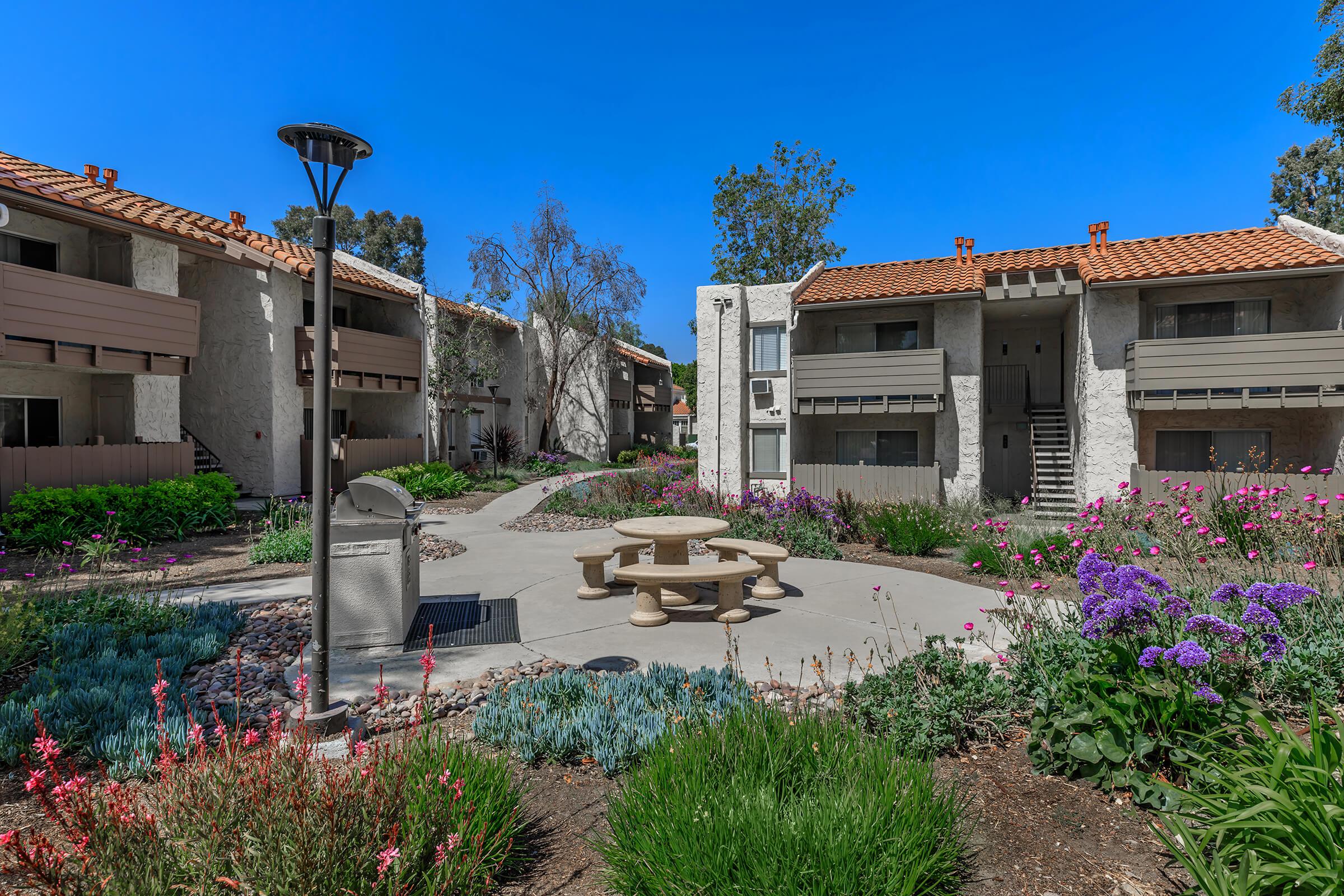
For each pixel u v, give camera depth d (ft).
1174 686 10.98
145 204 52.75
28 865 7.01
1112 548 26.71
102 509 37.86
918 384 51.21
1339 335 40.55
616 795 11.41
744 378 57.77
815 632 21.66
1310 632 16.08
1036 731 12.14
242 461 58.34
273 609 24.11
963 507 45.80
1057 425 59.41
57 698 14.15
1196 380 43.65
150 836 7.95
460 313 82.43
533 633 21.62
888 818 8.83
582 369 108.27
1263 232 50.06
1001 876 9.12
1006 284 51.88
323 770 9.21
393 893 7.76
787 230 114.32
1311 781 7.83
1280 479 41.14
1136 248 53.36
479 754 10.78
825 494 54.49
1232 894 7.40
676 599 25.39
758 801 9.05
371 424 73.41
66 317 40.06
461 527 46.55
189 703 14.94
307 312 64.28
